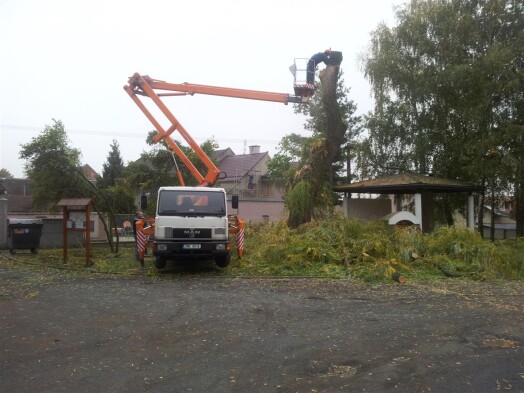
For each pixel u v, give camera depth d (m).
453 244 14.80
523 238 16.92
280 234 16.53
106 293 10.59
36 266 15.49
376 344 6.64
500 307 9.18
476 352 6.27
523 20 21.72
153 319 8.12
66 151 19.39
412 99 24.58
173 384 5.13
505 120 21.34
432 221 22.67
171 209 13.60
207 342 6.75
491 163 20.94
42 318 8.20
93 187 20.41
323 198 19.86
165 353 6.24
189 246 13.28
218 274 13.56
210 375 5.41
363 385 5.11
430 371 5.54
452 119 23.59
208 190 14.05
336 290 11.09
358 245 14.91
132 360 5.95
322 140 19.92
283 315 8.45
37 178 20.03
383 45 25.42
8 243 21.33
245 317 8.28
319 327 7.59
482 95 21.11
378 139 25.89
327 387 5.05
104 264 15.75
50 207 22.22
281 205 44.50
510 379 5.26
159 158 28.12
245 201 43.03
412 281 12.37
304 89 17.52
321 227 16.53
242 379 5.29
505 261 13.64
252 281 12.37
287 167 39.97
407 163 25.55
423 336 7.05
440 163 24.23
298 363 5.84
